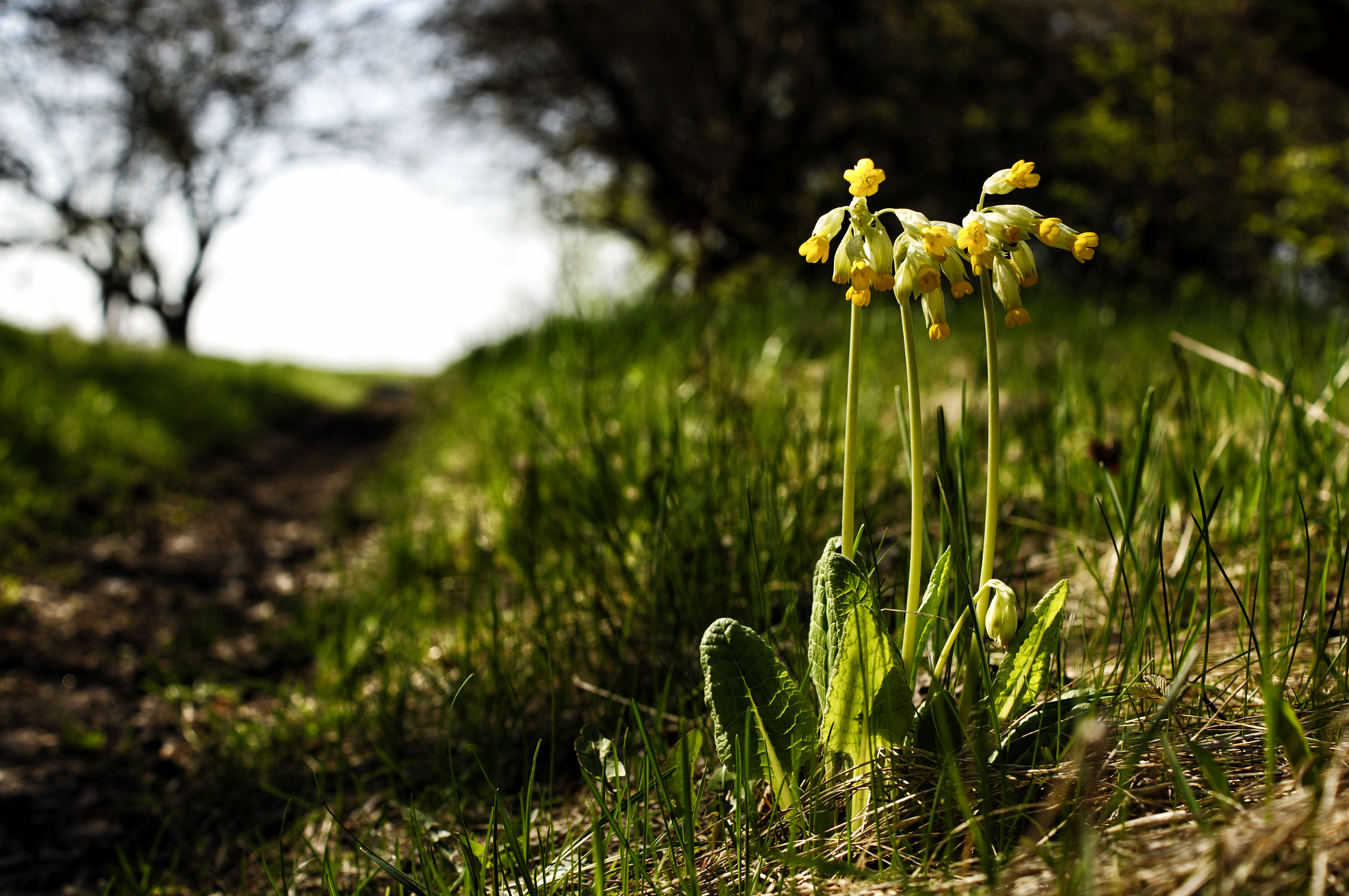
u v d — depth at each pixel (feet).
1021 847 3.48
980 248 3.68
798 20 51.08
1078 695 4.06
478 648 7.75
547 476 10.73
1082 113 41.96
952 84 49.90
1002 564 7.07
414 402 39.24
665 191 57.26
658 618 6.62
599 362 14.07
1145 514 6.46
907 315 3.90
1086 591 6.24
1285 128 35.01
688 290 20.86
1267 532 4.62
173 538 17.52
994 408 3.94
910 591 4.08
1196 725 4.14
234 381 39.40
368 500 19.34
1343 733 3.44
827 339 14.53
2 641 11.51
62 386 24.98
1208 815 3.38
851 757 4.11
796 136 54.08
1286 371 6.99
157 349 41.70
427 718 7.44
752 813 4.03
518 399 14.47
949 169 50.80
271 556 16.72
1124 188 40.86
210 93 59.47
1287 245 33.45
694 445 9.40
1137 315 17.98
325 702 8.30
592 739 5.06
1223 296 24.62
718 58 54.90
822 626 4.07
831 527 7.37
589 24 52.42
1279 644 4.99
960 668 4.51
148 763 8.36
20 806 7.61
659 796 4.20
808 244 3.93
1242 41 34.30
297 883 5.69
